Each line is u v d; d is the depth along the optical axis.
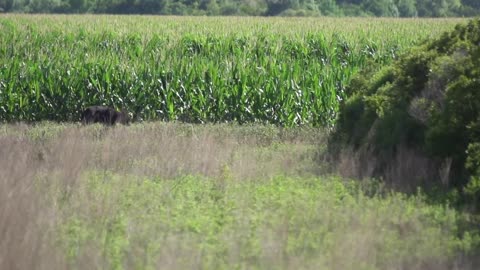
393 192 42.56
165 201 40.81
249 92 87.81
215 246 32.06
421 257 31.14
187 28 133.75
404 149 50.22
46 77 90.00
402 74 57.25
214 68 89.00
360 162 51.12
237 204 39.22
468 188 42.19
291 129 76.81
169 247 31.14
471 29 56.94
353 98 60.84
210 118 88.62
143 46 112.19
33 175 45.50
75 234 34.22
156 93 89.62
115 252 31.34
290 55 109.06
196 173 49.66
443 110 48.88
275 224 35.09
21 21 152.12
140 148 57.50
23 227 33.53
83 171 48.50
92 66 90.56
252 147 61.62
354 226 34.78
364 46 110.56
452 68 50.94
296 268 29.06
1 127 76.81
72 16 177.00
